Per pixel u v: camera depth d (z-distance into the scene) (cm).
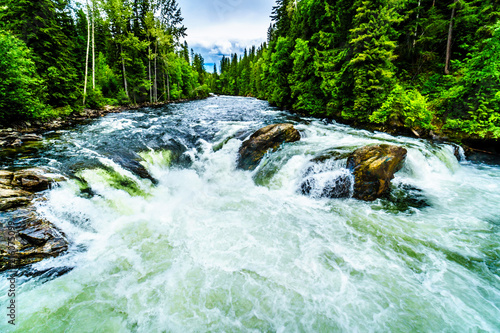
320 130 1264
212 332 320
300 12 2112
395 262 437
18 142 951
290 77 2084
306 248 486
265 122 1582
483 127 966
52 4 1688
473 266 423
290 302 362
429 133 1131
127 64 2708
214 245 502
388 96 1210
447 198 682
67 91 1725
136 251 480
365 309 344
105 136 1147
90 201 589
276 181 815
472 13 1260
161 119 1741
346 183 691
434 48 1530
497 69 894
